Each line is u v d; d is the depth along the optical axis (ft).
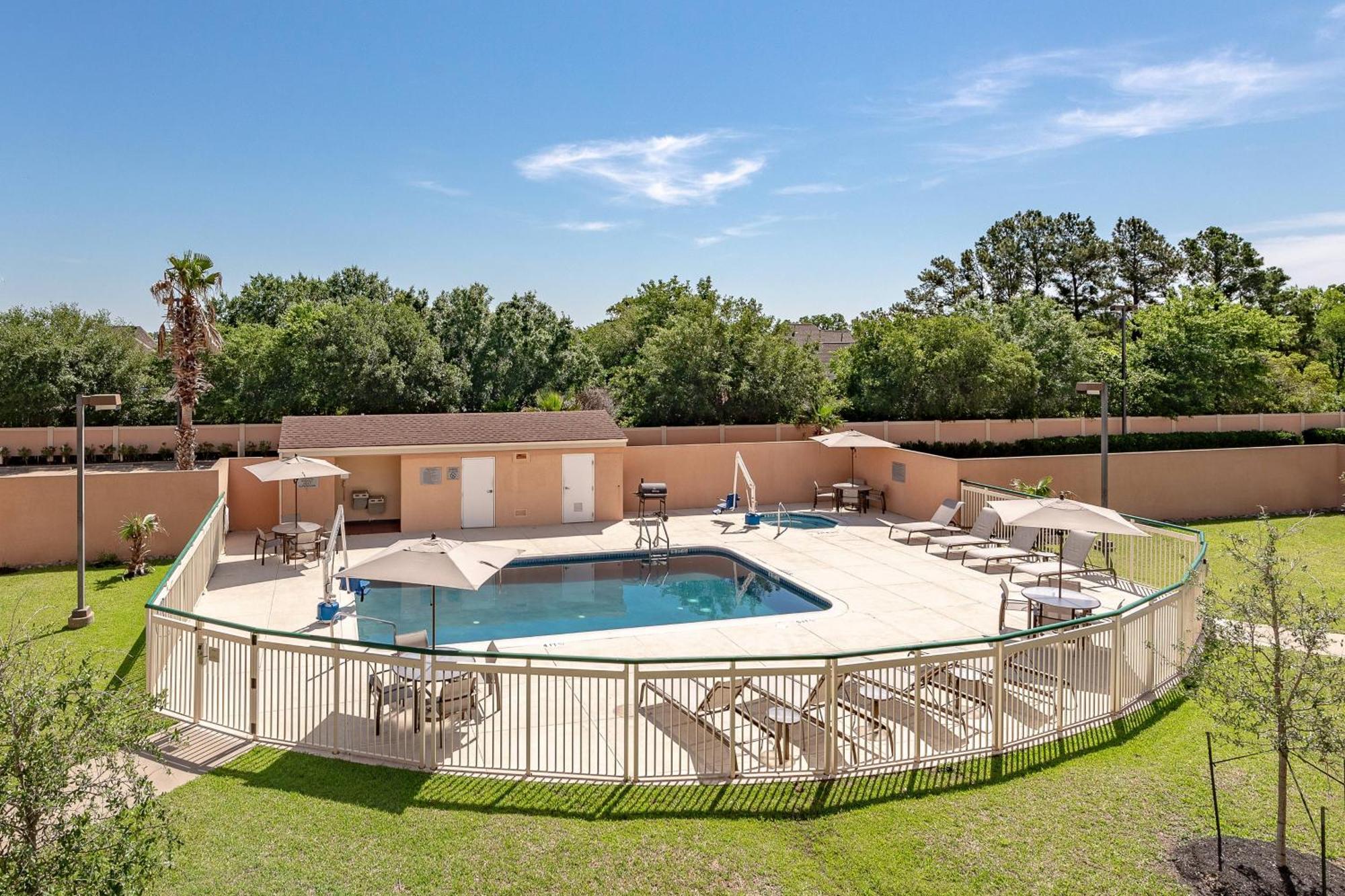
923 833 21.65
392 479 74.54
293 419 72.90
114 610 44.98
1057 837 21.48
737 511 82.28
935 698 28.86
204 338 74.02
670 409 103.09
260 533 58.29
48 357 106.01
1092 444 96.84
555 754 25.21
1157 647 33.01
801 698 28.76
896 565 57.67
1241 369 110.83
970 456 93.71
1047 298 124.57
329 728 28.40
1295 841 21.34
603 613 48.03
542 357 130.72
